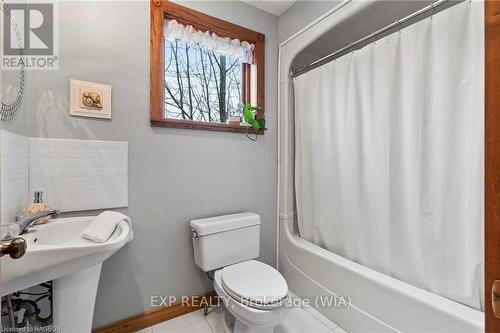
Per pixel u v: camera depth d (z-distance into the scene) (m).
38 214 1.07
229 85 1.99
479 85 1.03
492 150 0.46
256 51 1.95
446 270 1.15
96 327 1.42
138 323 1.53
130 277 1.52
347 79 1.56
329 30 1.68
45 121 1.28
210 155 1.77
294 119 2.05
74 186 1.35
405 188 1.30
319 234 1.80
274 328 1.52
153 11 1.55
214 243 1.59
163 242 1.61
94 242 1.12
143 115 1.54
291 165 2.04
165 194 1.61
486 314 0.48
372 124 1.43
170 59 1.75
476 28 1.04
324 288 1.63
